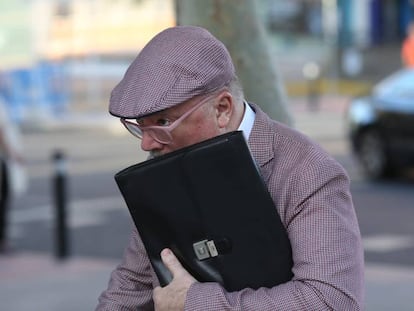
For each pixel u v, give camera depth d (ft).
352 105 52.85
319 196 8.29
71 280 29.43
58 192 33.53
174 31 8.34
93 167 61.82
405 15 136.36
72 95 95.55
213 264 8.27
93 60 103.09
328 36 125.08
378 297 25.62
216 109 8.30
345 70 119.55
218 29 13.44
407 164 48.62
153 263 8.56
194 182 8.14
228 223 8.15
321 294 7.94
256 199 8.08
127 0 74.23
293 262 8.21
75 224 40.70
